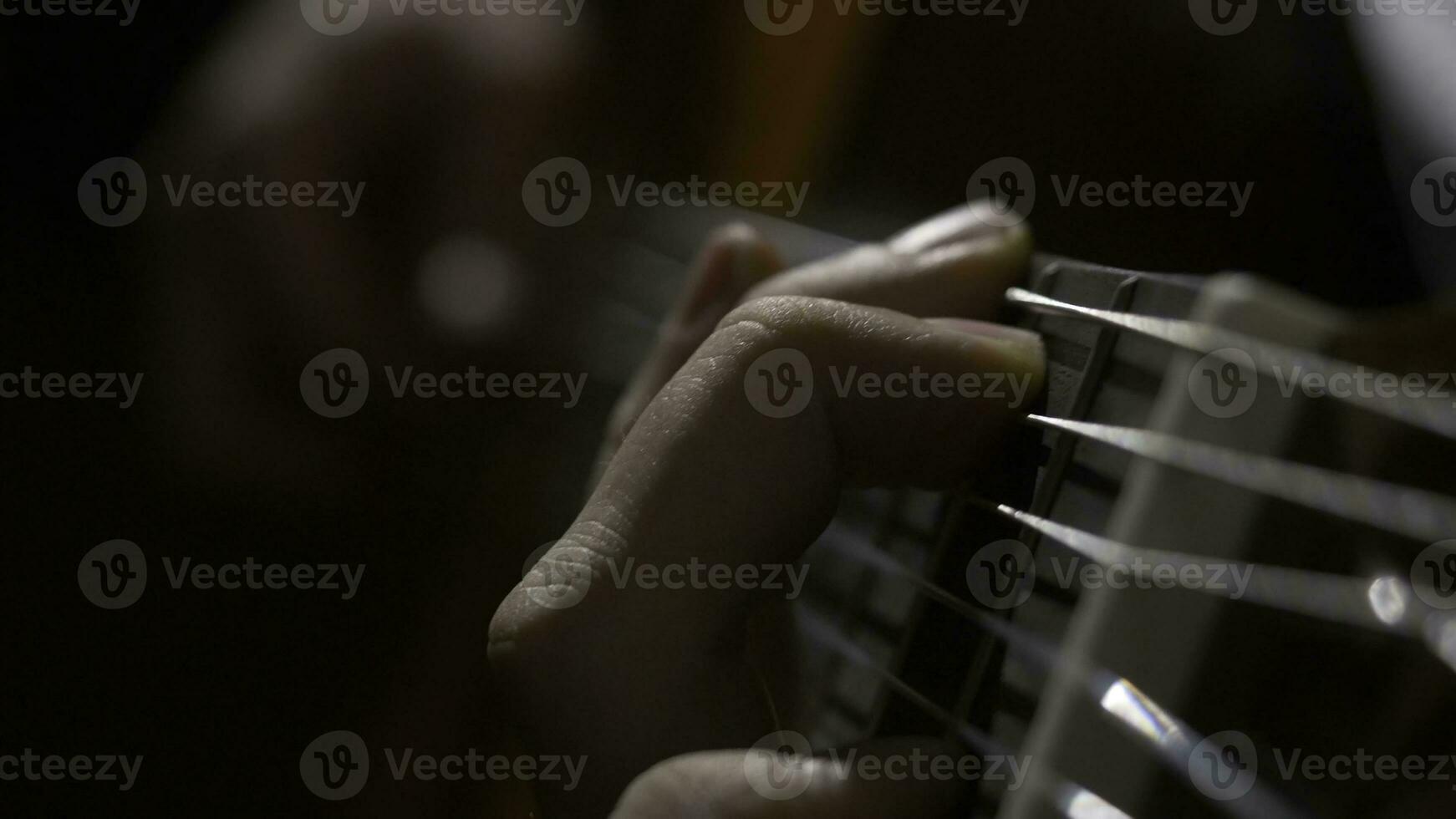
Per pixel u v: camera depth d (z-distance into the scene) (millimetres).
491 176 1135
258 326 1231
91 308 1649
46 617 1382
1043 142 1234
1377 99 969
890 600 478
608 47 1385
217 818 1250
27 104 1749
